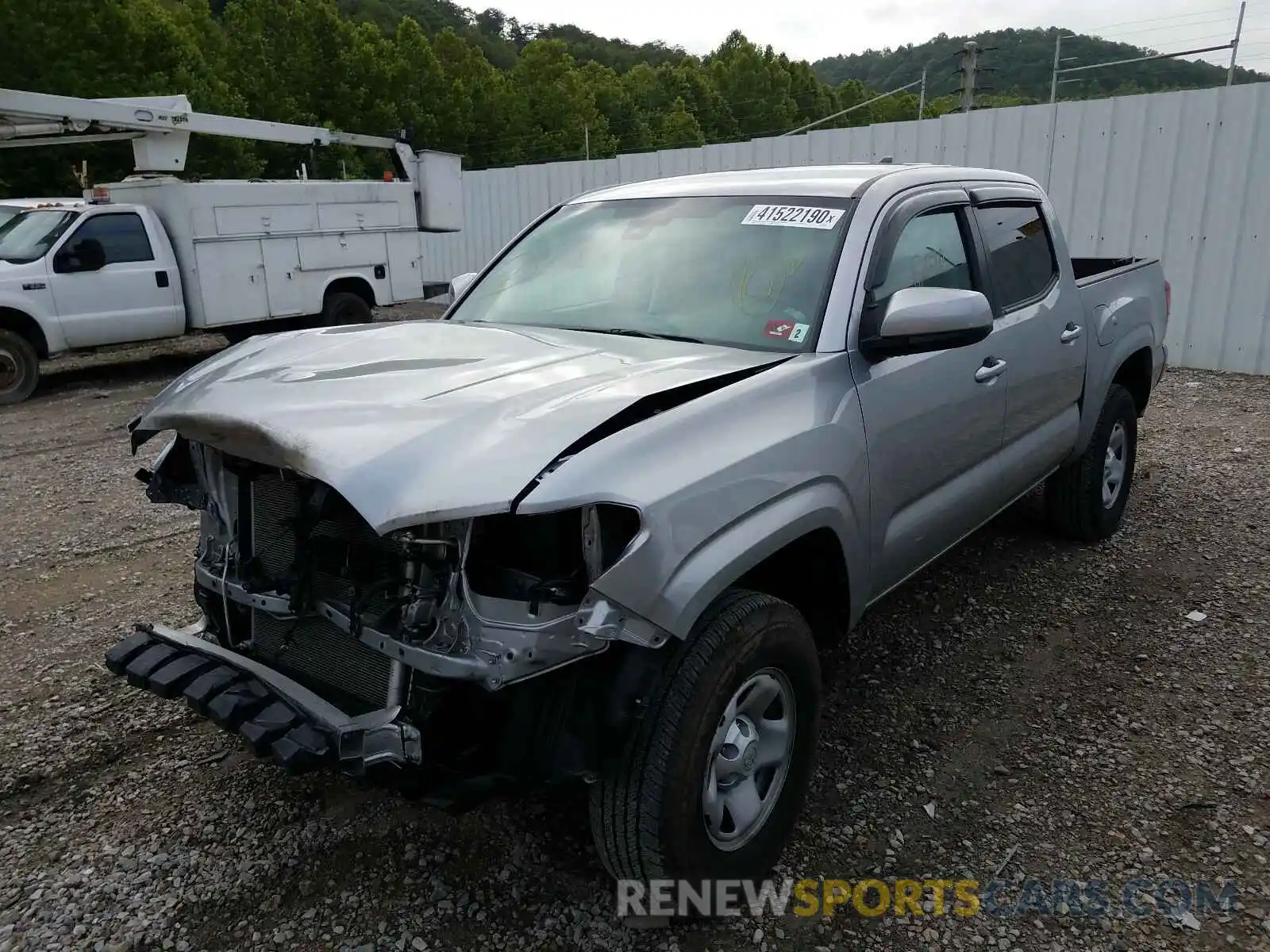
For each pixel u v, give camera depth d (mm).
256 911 2602
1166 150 9789
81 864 2797
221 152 25609
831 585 2938
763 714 2621
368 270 12758
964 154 11172
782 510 2543
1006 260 4027
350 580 2447
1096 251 10492
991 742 3404
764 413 2602
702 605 2271
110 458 7586
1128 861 2793
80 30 22844
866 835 2920
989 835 2916
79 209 10438
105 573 5039
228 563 2760
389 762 2242
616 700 2250
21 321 10039
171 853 2840
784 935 2520
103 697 3736
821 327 3002
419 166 13539
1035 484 4418
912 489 3242
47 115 10070
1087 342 4551
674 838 2318
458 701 2246
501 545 2256
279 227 11688
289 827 2951
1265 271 9438
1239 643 4062
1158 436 7422
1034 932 2529
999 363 3699
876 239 3203
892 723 3533
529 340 3119
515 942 2484
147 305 10805
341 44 35000
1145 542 5238
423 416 2295
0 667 3979
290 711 2359
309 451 2174
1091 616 4371
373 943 2479
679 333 3195
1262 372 9648
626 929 2529
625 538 2225
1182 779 3164
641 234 3658
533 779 2268
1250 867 2754
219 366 2914
